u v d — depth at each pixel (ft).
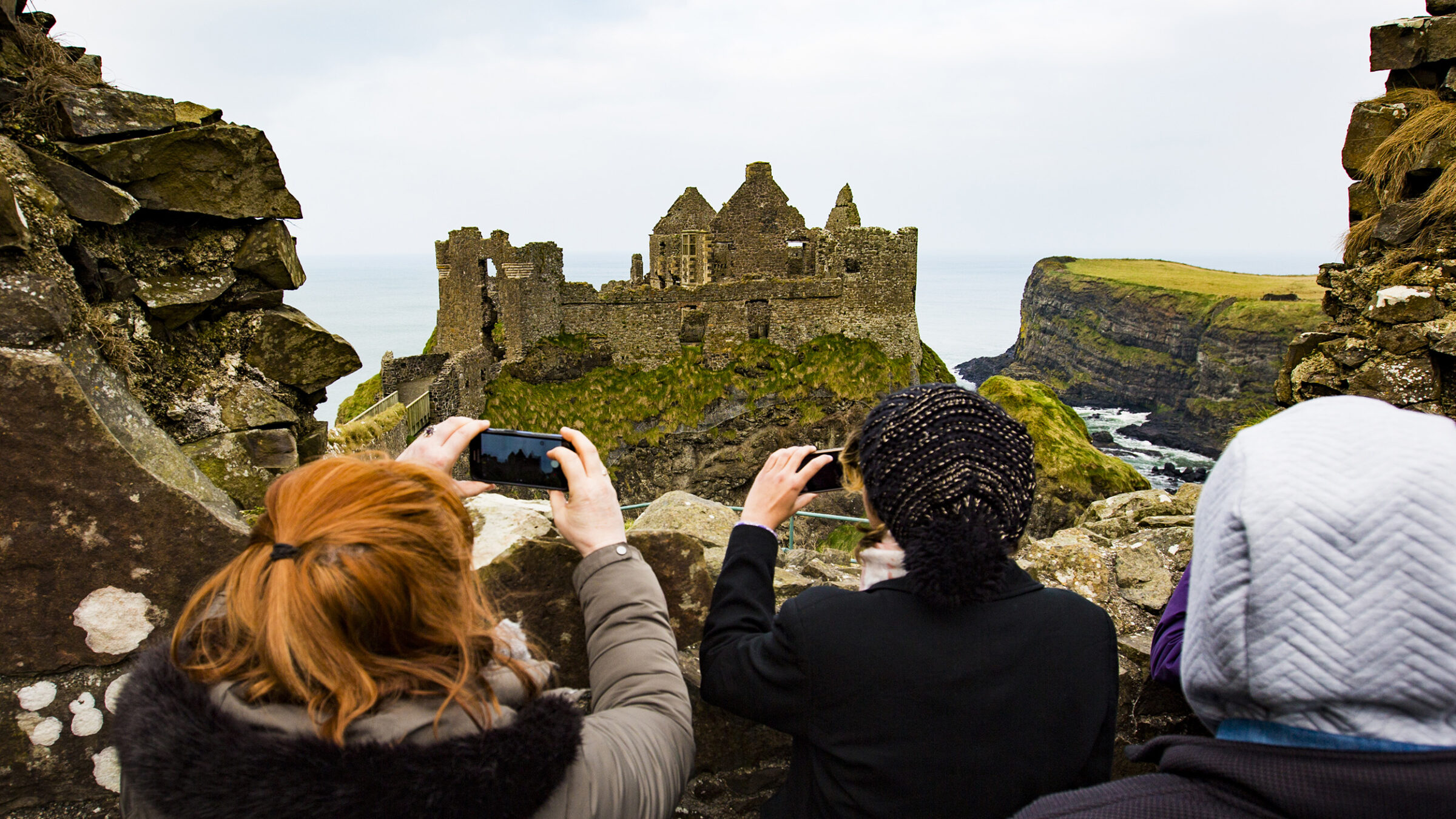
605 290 106.83
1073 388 391.45
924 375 120.37
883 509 6.60
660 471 108.58
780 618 6.72
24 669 8.23
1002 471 6.38
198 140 12.02
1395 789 4.44
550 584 8.45
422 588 4.72
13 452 7.73
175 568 8.45
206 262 12.63
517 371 103.04
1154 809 5.13
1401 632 4.42
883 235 107.76
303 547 4.68
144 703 4.62
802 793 6.93
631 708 6.04
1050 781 6.39
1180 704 10.98
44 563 8.05
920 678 6.22
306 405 14.19
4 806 8.50
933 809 6.31
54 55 11.36
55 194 10.46
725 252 125.18
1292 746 4.91
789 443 108.58
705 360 110.11
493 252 101.86
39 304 8.91
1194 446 296.10
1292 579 4.64
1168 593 12.73
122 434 9.55
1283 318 298.76
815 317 110.42
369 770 4.20
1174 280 372.99
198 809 4.18
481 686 4.96
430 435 7.29
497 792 4.41
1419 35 19.79
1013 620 6.42
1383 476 4.58
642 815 5.43
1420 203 18.65
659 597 6.83
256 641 4.56
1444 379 17.71
